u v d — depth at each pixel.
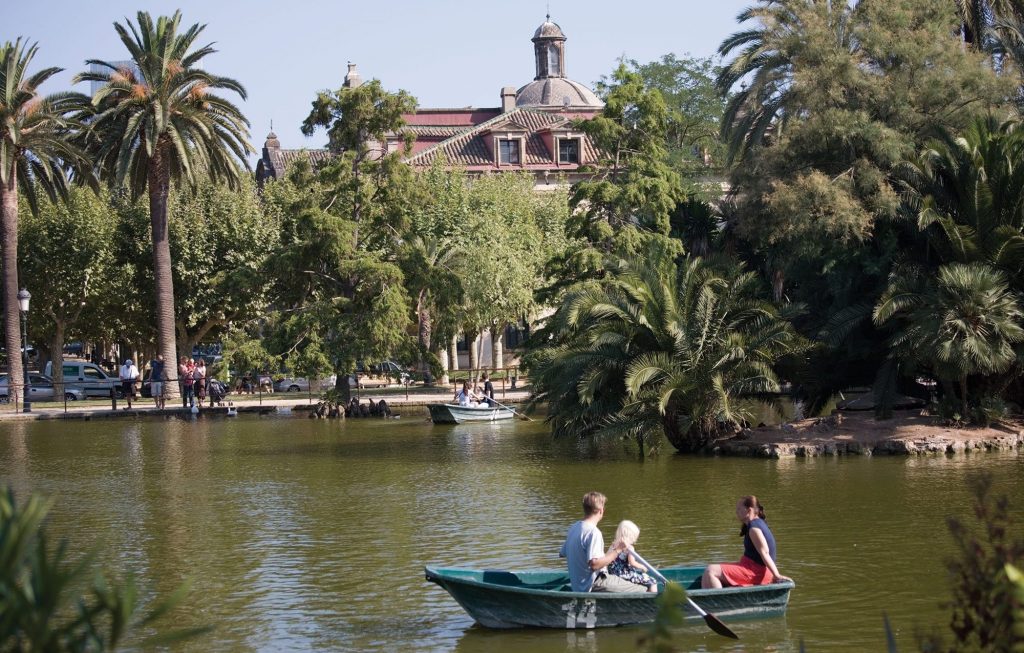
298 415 47.72
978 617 6.32
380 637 12.86
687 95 69.75
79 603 5.09
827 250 33.66
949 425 29.16
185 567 16.84
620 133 41.56
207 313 58.88
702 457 28.59
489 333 80.88
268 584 15.64
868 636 12.47
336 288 48.66
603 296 29.00
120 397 57.94
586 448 32.06
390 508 21.86
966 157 29.50
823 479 23.91
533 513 20.88
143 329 61.03
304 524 20.30
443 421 42.62
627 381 26.86
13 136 46.41
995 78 33.66
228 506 22.50
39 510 4.93
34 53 48.00
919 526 18.44
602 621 12.88
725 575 13.29
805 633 12.63
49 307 57.69
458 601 13.00
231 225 59.22
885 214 31.45
